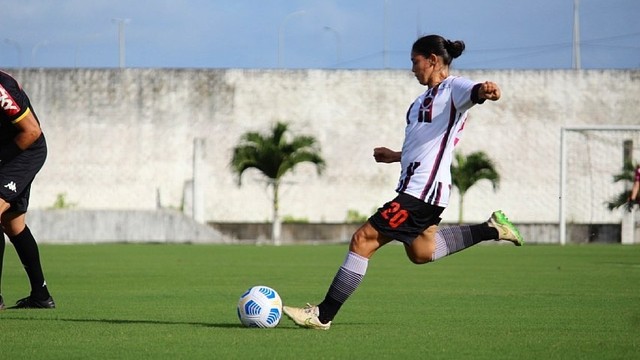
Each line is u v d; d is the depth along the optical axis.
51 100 88.00
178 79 88.19
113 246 64.94
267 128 88.00
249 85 88.06
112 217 76.25
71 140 88.12
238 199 87.75
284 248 62.59
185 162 88.31
